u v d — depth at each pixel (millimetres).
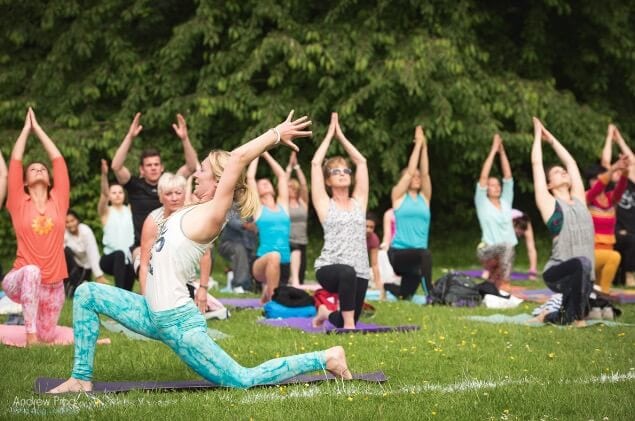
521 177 30375
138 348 10781
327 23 27938
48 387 8406
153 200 14914
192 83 30062
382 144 27781
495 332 12188
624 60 30219
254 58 26859
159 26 30859
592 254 13766
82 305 8266
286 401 7715
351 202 13258
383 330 12438
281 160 28672
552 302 13891
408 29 28359
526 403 7766
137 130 14438
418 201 18297
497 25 30891
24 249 11648
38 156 27062
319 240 30125
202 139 29500
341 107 26562
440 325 13039
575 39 31156
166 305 8117
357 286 12984
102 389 8312
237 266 19922
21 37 29641
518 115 27531
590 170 19125
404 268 18156
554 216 13656
